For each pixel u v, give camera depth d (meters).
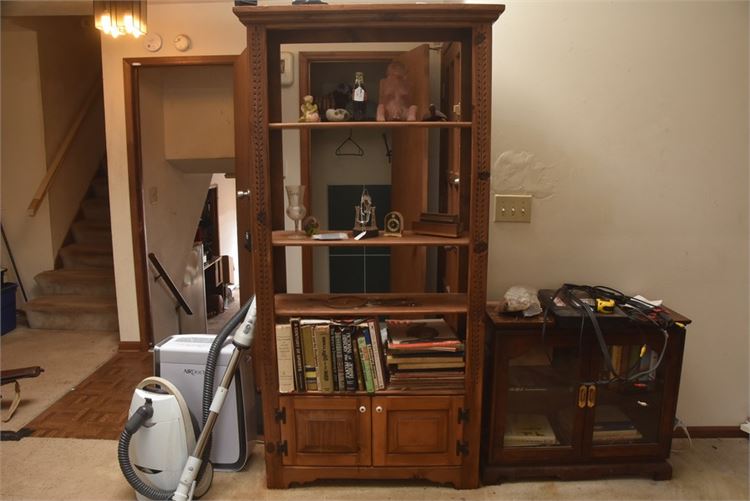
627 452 2.15
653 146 2.30
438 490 2.13
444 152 2.91
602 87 2.27
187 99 3.98
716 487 2.14
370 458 2.12
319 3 1.90
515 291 2.15
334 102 2.88
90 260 4.52
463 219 2.20
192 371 2.18
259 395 2.57
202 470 2.06
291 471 2.13
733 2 2.22
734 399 2.49
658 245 2.37
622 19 2.23
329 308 2.08
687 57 2.26
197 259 4.74
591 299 2.16
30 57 4.21
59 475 2.21
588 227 2.35
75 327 4.20
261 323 2.04
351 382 2.06
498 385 2.08
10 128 4.29
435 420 2.09
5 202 4.37
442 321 2.36
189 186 4.49
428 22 1.86
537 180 2.31
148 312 3.70
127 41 3.34
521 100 2.27
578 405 2.10
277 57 2.11
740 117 2.29
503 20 2.23
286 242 2.00
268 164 1.95
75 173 4.79
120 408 2.83
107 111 3.49
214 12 3.25
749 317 2.43
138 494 2.02
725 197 2.34
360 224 2.16
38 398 2.94
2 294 4.04
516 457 2.13
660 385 2.12
